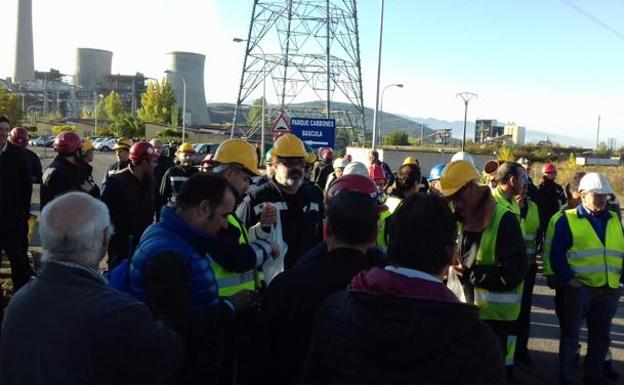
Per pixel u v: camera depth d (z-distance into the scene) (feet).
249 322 8.86
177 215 8.87
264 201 13.97
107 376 6.50
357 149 98.89
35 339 6.39
